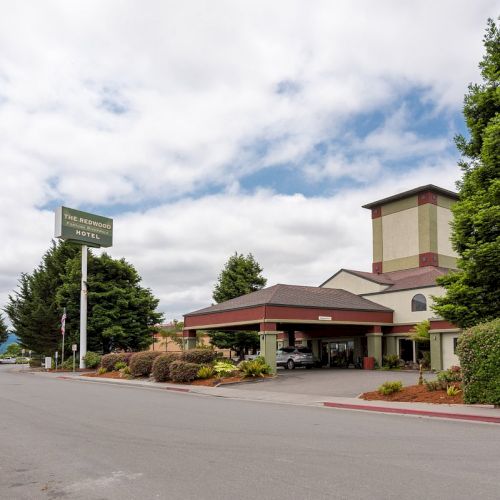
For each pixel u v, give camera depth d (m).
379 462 7.48
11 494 6.23
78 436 10.03
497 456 7.86
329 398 17.81
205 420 12.22
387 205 43.38
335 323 31.17
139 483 6.53
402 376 24.92
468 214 17.91
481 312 17.72
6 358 87.06
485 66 18.91
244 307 29.47
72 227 40.28
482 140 18.62
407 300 34.09
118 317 43.94
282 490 6.08
